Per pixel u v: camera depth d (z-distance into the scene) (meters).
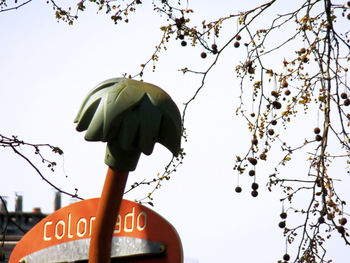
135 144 5.74
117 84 5.86
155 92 5.82
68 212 8.19
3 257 11.27
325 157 9.15
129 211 7.64
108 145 6.08
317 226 9.02
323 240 9.02
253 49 10.16
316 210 9.25
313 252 9.03
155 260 7.39
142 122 5.67
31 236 8.41
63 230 8.16
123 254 7.52
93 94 5.97
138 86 5.84
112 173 6.17
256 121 9.84
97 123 5.74
